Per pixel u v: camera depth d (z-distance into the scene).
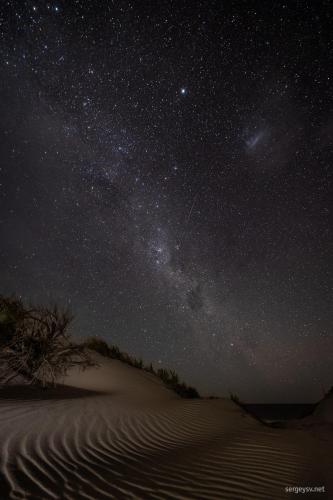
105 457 4.32
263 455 5.18
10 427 4.84
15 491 3.09
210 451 5.23
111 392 10.20
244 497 3.60
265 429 7.40
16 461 3.73
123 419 6.38
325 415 10.12
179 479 3.92
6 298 10.13
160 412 7.70
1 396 7.13
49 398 7.54
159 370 16.80
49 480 3.42
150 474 3.96
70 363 11.16
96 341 17.12
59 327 10.08
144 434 5.78
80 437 4.92
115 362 14.81
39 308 10.15
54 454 4.12
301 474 4.45
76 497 3.17
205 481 3.95
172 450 5.11
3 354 9.26
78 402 7.11
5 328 9.57
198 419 7.75
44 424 5.21
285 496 3.71
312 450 5.62
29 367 9.62
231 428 7.33
